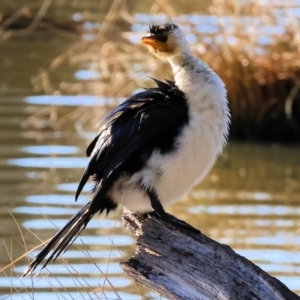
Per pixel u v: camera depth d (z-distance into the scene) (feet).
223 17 58.34
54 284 34.27
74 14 82.48
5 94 64.44
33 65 72.49
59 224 40.88
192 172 26.94
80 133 56.39
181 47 28.30
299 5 58.80
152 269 24.70
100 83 65.57
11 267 34.73
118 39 61.72
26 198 44.55
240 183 49.24
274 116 57.52
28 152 52.34
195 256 24.06
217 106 26.99
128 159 26.48
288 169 51.98
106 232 40.37
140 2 72.90
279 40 57.93
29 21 82.23
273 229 41.47
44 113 60.03
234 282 23.11
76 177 47.85
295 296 22.00
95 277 34.86
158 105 26.73
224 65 57.52
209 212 44.09
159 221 25.55
